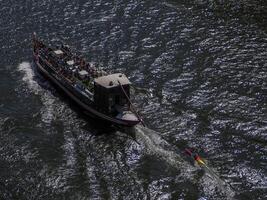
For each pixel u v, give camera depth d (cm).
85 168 6003
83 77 7338
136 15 9700
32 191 5650
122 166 6025
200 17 9562
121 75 6938
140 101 7181
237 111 6912
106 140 6494
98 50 8594
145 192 5616
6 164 6056
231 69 7875
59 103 7331
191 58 8212
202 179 5734
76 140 6512
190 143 6362
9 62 8381
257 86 7425
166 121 6781
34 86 7731
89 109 6969
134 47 8625
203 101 7156
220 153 6178
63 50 8231
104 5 10119
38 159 6144
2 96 7438
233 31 9025
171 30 9125
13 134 6594
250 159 6069
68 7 10100
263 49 8406
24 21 9644
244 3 10044
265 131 6519
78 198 5550
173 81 7631
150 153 6203
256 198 5491
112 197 5566
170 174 5838
